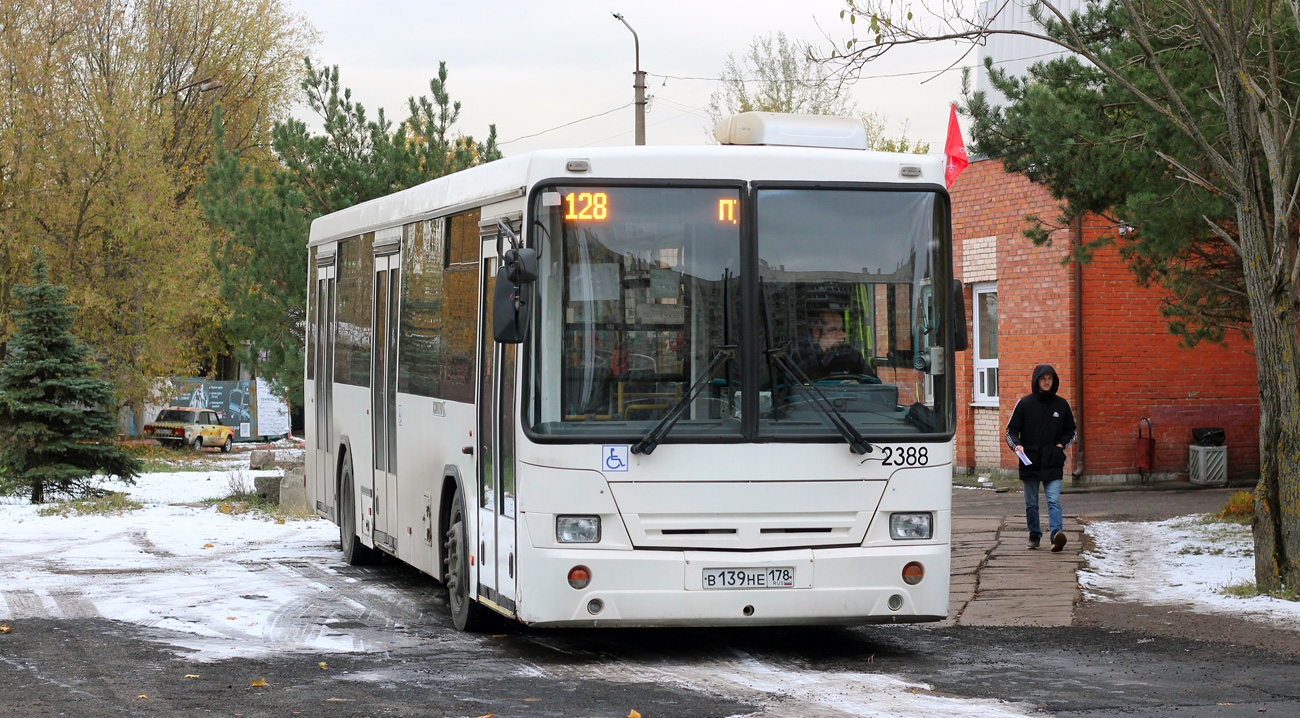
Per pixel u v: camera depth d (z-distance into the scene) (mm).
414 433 12000
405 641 10008
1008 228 25078
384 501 13109
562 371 8805
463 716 7375
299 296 26781
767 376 8914
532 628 10625
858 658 9305
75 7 46344
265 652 9477
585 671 8805
